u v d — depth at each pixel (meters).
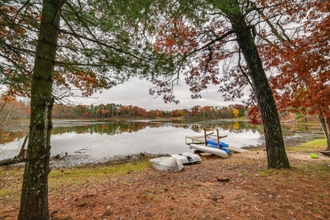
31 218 2.21
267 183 4.02
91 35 2.87
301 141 16.39
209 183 4.43
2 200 3.98
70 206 3.29
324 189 3.45
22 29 2.35
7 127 8.56
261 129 30.56
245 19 5.30
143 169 7.34
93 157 12.23
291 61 4.37
